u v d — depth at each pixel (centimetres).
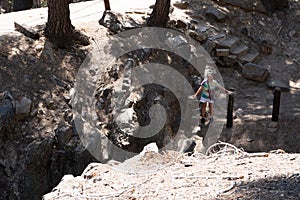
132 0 1845
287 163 614
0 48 1295
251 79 1584
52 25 1377
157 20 1556
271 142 1247
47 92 1220
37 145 1073
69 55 1368
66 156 1113
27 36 1369
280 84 1559
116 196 532
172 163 641
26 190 1040
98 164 649
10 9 2547
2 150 1062
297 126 1301
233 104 1364
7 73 1221
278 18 1855
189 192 520
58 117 1167
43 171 1082
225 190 514
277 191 494
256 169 584
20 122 1123
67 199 538
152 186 549
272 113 1312
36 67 1283
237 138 1255
